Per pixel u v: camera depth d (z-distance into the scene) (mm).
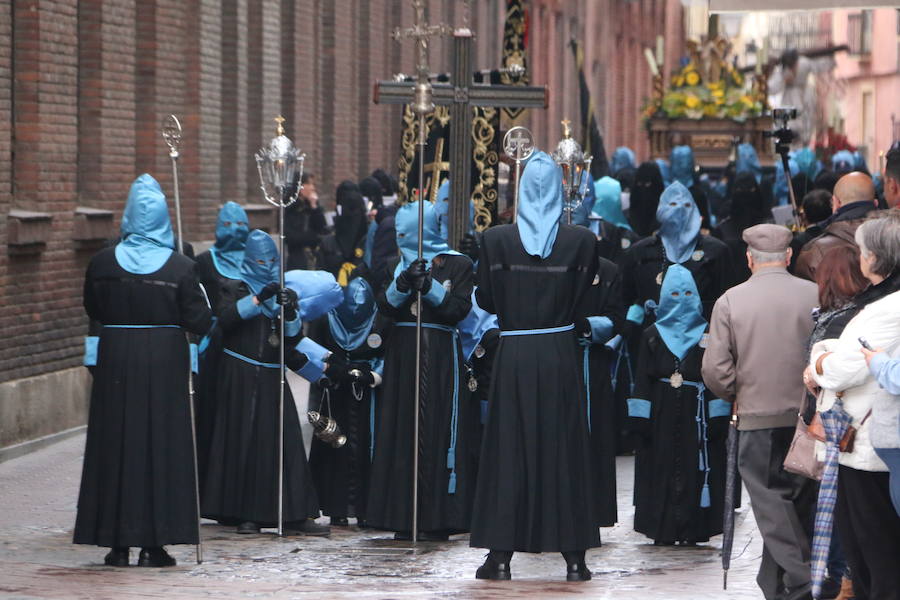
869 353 22656
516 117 47688
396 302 33781
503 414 29078
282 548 33469
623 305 35500
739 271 44031
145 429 30766
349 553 32844
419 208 33562
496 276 29203
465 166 39594
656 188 51625
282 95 75812
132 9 54500
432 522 34344
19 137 47531
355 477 36281
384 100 39406
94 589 27469
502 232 29281
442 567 31062
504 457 29016
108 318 30875
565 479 29000
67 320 49625
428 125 48188
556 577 30141
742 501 39500
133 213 31016
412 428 34469
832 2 35844
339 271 59000
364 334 36000
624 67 181375
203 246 61625
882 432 22766
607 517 34906
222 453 35312
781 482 26703
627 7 182250
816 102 134750
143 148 58469
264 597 26672
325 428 35562
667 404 33562
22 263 46562
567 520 29000
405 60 96938
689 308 33250
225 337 35500
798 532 26406
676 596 26828
